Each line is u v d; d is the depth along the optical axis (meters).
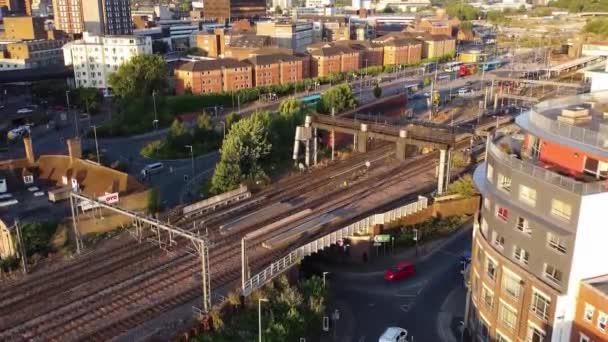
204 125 137.00
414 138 93.94
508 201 52.03
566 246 45.78
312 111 136.38
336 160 115.50
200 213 85.75
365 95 189.75
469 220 90.00
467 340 60.62
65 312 59.28
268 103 185.38
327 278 73.75
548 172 47.34
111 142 144.38
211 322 56.00
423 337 61.34
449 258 78.94
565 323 47.03
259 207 88.44
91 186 98.31
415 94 192.00
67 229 82.12
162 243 75.06
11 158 126.94
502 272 52.81
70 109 182.12
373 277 74.06
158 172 116.69
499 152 54.16
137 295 61.97
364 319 64.69
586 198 44.12
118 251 73.88
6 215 89.75
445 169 91.44
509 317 52.41
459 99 178.75
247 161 103.00
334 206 87.06
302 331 57.31
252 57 198.12
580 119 54.34
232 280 64.25
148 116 161.88
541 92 163.75
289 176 105.88
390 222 82.75
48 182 104.75
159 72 181.00
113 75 180.00
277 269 64.00
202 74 180.00
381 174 103.56
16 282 66.81
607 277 47.09
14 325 57.16
